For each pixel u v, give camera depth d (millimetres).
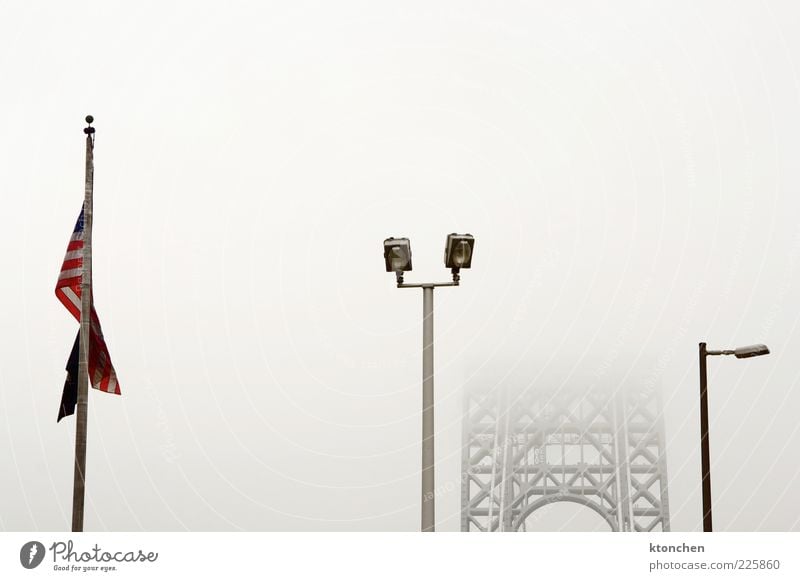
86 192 27297
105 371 27953
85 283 26734
